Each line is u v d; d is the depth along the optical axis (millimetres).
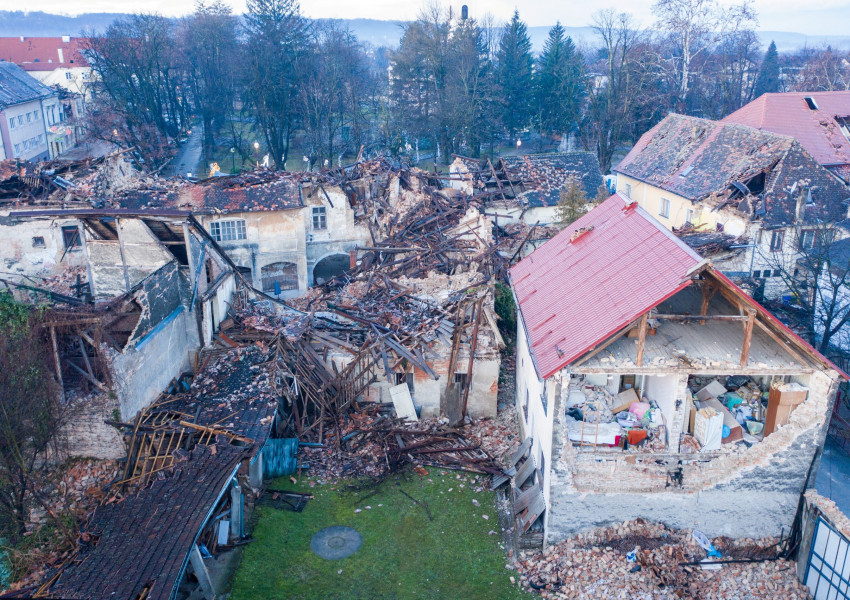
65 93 80875
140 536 16062
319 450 23016
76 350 19156
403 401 24609
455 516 20250
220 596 16859
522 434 23422
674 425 17891
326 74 70125
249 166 68938
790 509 18031
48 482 18891
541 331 19812
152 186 35688
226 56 80750
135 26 69062
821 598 16969
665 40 72875
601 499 17984
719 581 17266
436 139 72250
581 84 80250
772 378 18672
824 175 36875
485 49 80875
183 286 23609
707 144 43312
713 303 19547
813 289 29469
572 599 16891
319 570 18000
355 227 38500
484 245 36719
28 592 14969
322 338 25812
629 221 21734
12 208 32094
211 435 20000
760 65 110938
